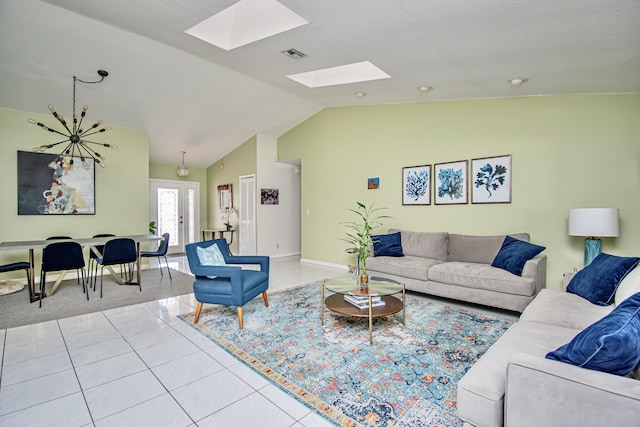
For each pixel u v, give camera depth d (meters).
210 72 4.40
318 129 6.25
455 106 4.45
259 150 6.89
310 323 3.06
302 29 2.67
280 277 5.13
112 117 5.19
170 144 6.63
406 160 4.97
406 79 3.65
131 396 1.91
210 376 2.12
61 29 3.22
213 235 8.36
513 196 3.95
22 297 3.96
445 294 3.61
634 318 1.20
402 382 2.04
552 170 3.69
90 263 4.98
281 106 5.81
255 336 2.76
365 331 2.86
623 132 3.29
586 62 2.57
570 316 2.04
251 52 3.37
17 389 1.98
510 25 2.13
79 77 4.08
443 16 2.14
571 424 1.09
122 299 3.89
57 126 4.93
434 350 2.48
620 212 3.30
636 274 2.07
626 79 2.87
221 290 2.99
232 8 3.22
